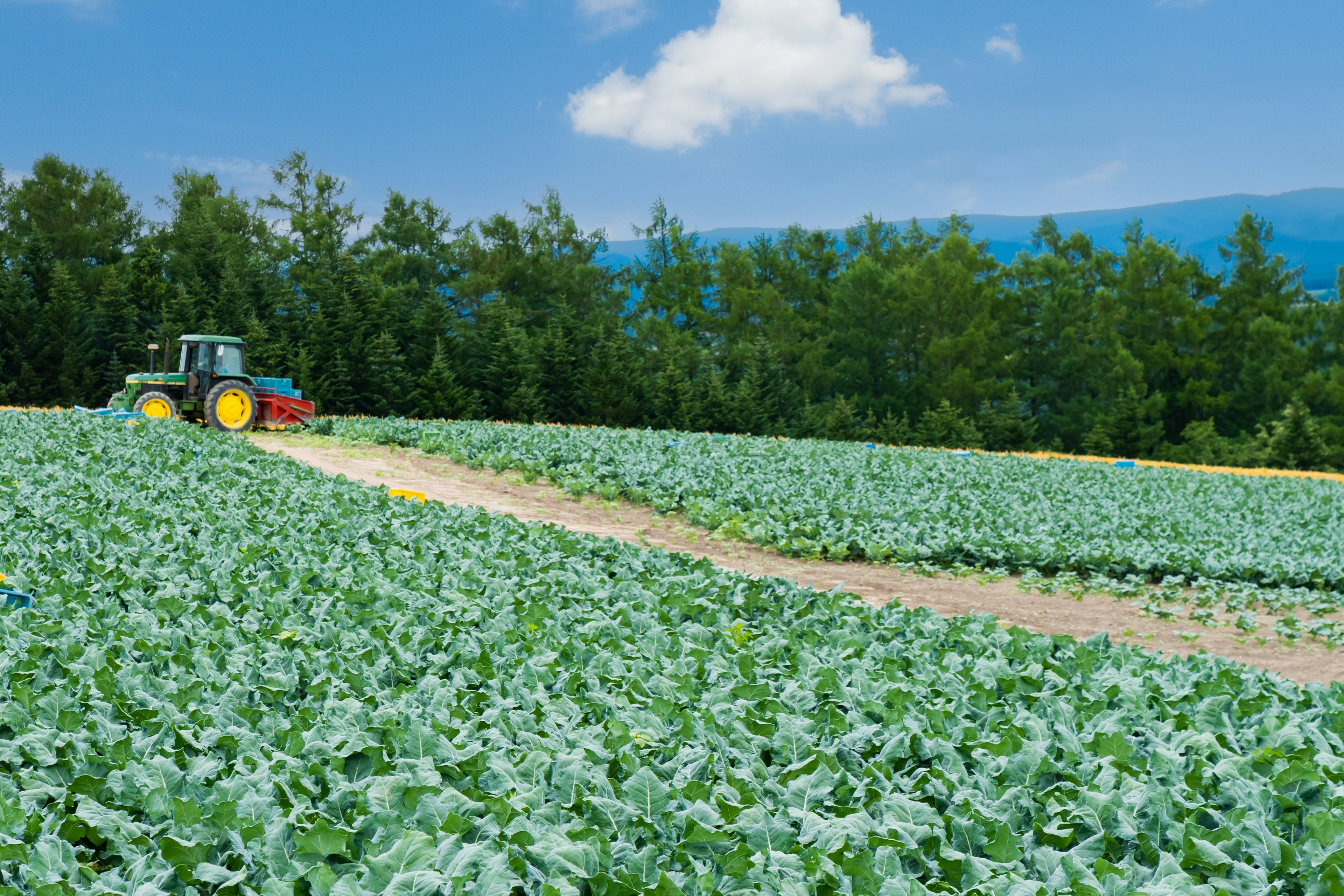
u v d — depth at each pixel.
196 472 14.97
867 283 71.75
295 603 7.91
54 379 49.62
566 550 11.12
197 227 58.94
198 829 4.04
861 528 15.36
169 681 5.73
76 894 3.64
